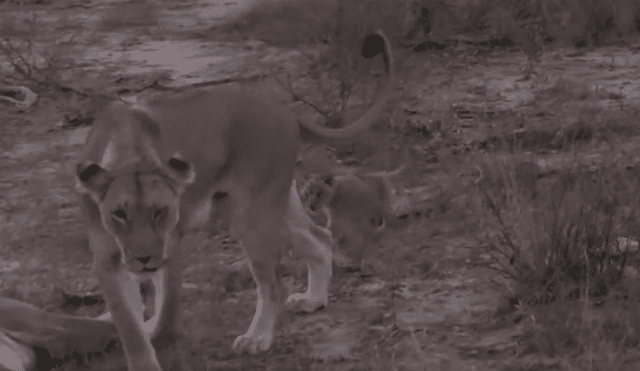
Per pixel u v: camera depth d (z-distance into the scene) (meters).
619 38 23.55
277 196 11.41
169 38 26.02
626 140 17.34
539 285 12.26
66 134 19.08
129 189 9.80
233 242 14.21
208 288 12.91
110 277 10.33
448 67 22.02
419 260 13.52
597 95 19.61
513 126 17.98
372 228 14.16
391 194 14.60
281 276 12.34
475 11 24.25
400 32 23.45
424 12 23.78
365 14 23.14
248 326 12.04
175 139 10.73
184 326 11.75
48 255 13.98
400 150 16.98
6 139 18.88
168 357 10.86
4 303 11.23
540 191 14.11
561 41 23.55
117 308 10.35
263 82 21.12
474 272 13.11
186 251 13.84
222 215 11.47
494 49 23.17
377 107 12.21
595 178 15.06
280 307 11.53
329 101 19.45
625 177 14.87
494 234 13.87
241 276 13.25
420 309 12.34
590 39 23.39
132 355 10.36
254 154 11.27
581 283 12.19
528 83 20.83
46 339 11.16
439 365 11.02
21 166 17.61
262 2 26.25
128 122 10.13
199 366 11.03
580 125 17.72
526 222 12.66
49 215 15.30
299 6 25.12
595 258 12.37
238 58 23.66
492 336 11.61
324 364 11.16
